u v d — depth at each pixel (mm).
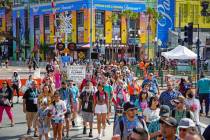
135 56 75562
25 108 15906
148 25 71875
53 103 13750
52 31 79812
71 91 16188
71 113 16859
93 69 34625
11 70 62156
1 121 18438
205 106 20328
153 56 74500
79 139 15055
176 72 42125
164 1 75500
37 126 15305
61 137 13883
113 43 72062
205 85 20141
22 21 90688
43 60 81000
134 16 71875
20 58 89750
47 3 81375
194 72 41156
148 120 10484
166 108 7984
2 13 97812
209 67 52594
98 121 15141
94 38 71188
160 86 34312
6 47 96250
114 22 73188
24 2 90125
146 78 19422
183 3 75500
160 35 75188
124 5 74312
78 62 52188
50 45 80188
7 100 17719
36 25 85938
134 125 8469
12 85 25484
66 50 31719
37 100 15281
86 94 15453
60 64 29875
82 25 72625
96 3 71688
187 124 6258
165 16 75312
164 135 7000
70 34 73500
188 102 13211
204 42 66938
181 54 35062
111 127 17125
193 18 75938
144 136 5340
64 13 76312
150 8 70688
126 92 17719
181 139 6301
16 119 19656
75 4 73812
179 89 18734
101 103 15125
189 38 26141
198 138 4871
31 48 87125
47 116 13758
